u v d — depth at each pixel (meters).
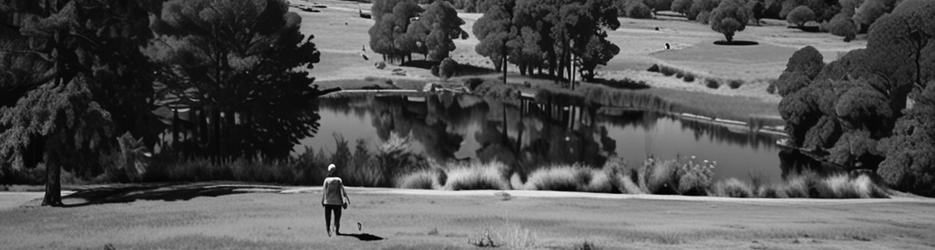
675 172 41.53
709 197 38.91
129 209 25.89
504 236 16.28
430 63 148.25
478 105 112.44
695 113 100.50
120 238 17.16
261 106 76.31
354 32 180.88
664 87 120.06
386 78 132.25
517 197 33.53
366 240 16.34
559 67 129.12
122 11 34.09
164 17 73.69
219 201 29.25
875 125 62.12
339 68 140.62
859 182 45.12
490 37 131.25
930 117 55.09
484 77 133.38
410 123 93.44
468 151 74.62
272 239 16.31
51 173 30.28
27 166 33.44
